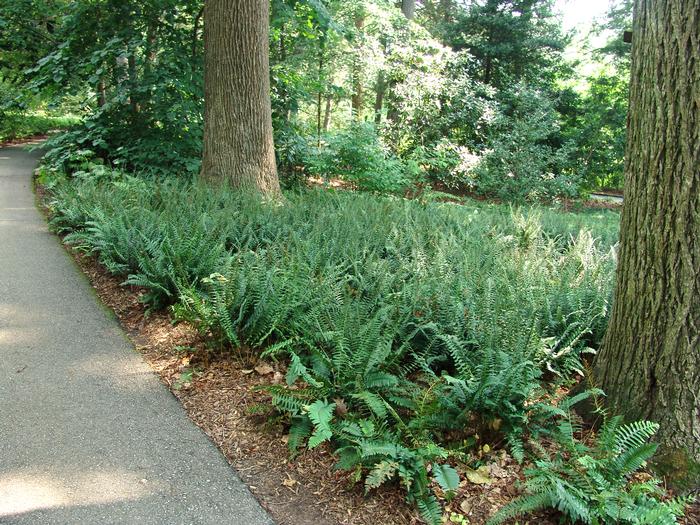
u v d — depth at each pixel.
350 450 3.04
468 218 7.96
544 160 16.61
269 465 3.10
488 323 3.87
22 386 3.74
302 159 12.38
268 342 4.36
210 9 8.21
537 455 3.11
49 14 12.12
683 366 2.91
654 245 2.97
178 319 4.64
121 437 3.26
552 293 4.56
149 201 7.23
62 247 7.04
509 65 20.16
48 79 10.76
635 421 3.06
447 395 3.27
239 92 8.27
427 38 17.34
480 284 4.60
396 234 6.19
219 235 5.90
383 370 3.65
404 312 4.14
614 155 19.55
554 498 2.53
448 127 17.30
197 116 10.84
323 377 3.47
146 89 9.98
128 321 4.97
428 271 5.06
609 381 3.32
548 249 5.86
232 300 4.24
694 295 2.85
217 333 4.31
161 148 10.30
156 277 4.94
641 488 2.64
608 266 4.98
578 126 21.16
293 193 9.85
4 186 10.47
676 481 2.89
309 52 14.47
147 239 5.27
